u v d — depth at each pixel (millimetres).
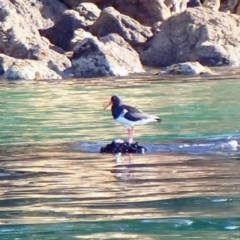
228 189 13070
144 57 43250
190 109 24281
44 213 11773
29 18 47000
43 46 39094
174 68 37156
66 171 15070
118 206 12078
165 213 11562
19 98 28109
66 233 10656
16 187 13711
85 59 37531
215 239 10172
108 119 22484
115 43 40438
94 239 10352
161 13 48344
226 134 19188
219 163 15461
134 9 48719
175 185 13500
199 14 44000
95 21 45344
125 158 16328
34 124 21766
